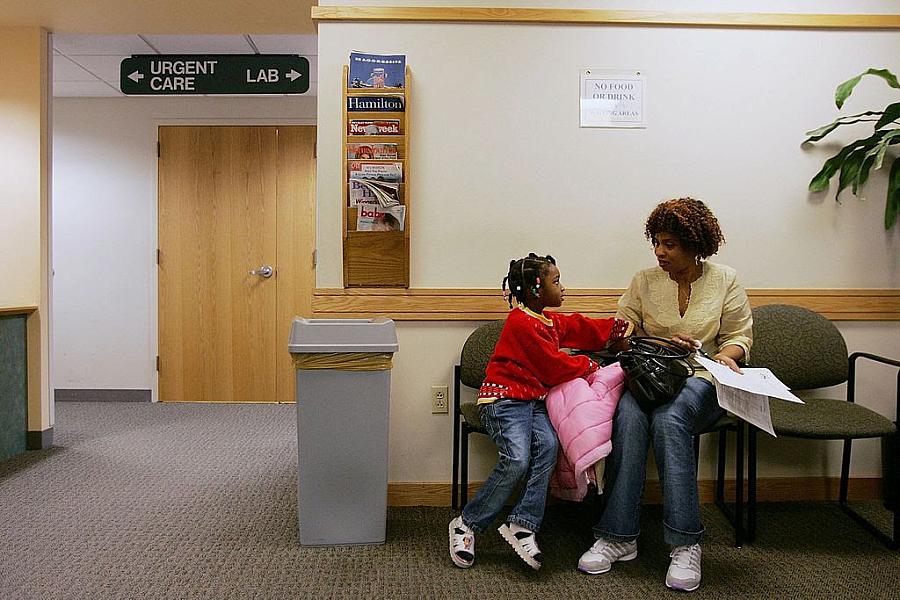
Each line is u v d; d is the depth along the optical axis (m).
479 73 2.90
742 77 2.94
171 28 3.93
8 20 3.84
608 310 2.93
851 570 2.26
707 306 2.49
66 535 2.55
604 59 2.92
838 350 2.76
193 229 5.53
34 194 3.97
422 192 2.91
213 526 2.66
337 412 2.43
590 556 2.26
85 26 3.95
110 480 3.30
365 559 2.35
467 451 2.77
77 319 5.59
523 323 2.36
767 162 2.96
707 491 2.96
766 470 2.97
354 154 2.84
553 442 2.27
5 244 3.98
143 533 2.58
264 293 5.53
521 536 2.23
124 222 5.55
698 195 2.95
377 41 2.88
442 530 2.62
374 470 2.46
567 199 2.93
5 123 3.96
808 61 2.95
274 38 4.54
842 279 2.98
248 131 5.50
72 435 4.31
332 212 2.89
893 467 2.79
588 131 2.93
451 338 2.93
